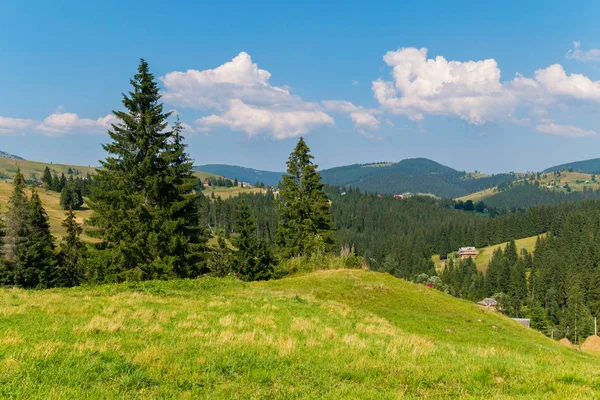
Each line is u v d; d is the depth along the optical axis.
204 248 36.59
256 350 9.75
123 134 35.00
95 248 34.69
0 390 6.10
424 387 8.36
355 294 26.09
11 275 45.12
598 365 13.52
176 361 8.20
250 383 7.58
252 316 14.35
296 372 8.39
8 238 49.56
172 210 33.75
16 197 52.31
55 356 7.74
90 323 10.55
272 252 50.94
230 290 23.11
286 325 13.44
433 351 11.65
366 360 9.71
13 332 9.21
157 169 35.19
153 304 15.39
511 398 7.77
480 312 27.25
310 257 41.28
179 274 34.62
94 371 7.22
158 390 6.75
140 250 33.03
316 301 19.61
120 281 33.12
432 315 23.69
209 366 8.10
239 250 48.88
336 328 14.09
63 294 17.25
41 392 6.15
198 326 12.04
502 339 20.38
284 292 23.72
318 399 7.09
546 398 7.79
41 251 48.19
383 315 22.27
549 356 13.90
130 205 33.62
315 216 48.50
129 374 7.25
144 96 35.41
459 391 8.27
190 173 38.00
